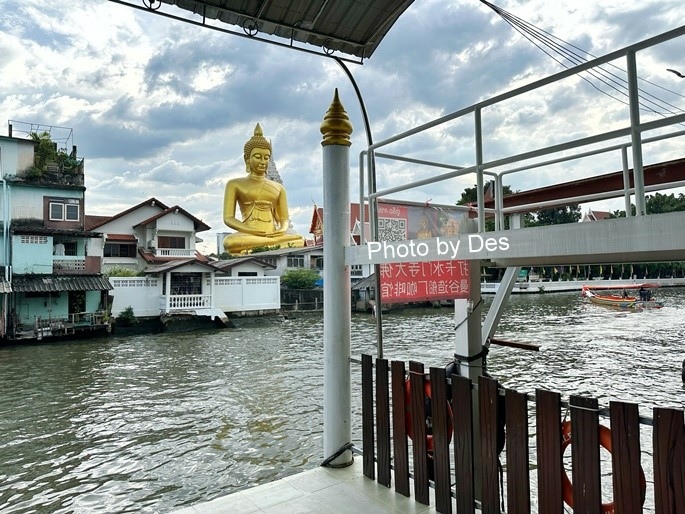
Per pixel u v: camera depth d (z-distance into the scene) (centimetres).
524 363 1376
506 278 377
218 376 1362
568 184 431
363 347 1747
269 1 350
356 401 976
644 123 190
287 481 342
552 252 222
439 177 295
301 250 3581
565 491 240
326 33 390
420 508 297
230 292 2791
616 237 197
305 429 895
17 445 841
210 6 348
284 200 3775
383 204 364
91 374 1412
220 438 859
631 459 206
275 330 2452
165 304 2494
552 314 2702
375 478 342
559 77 227
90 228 2923
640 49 193
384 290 342
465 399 274
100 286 2219
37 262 2150
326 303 377
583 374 1235
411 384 307
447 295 343
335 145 373
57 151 2381
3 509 624
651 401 992
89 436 882
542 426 239
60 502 641
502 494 268
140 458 777
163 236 3125
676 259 272
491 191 572
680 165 359
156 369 1473
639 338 1803
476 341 350
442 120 292
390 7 370
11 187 2173
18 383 1305
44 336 2053
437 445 290
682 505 192
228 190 3584
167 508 622
